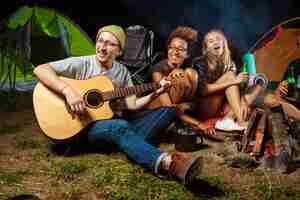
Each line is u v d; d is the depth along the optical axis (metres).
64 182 2.87
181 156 2.81
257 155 3.33
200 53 4.50
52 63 3.36
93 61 3.49
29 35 6.28
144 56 6.02
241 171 3.15
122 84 3.62
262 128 3.39
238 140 3.91
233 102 4.20
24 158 3.36
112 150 3.53
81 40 6.62
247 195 2.72
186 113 4.36
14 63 6.12
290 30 4.51
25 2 8.80
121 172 3.01
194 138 3.65
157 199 2.60
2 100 5.64
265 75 4.45
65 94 3.19
